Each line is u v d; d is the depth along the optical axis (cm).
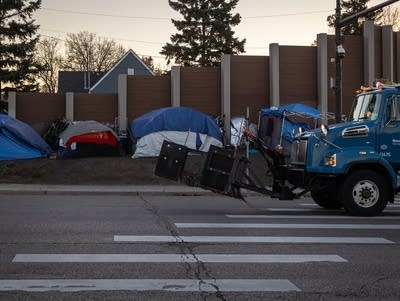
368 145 1327
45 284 685
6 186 2083
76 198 1791
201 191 1970
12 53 4094
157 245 927
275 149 1411
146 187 2098
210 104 3400
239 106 3381
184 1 5681
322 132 1327
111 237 995
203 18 5681
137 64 5997
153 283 694
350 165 1302
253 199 1811
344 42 3472
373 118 1347
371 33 3444
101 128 2673
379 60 3516
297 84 3412
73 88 6575
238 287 679
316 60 3428
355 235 1044
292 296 643
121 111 3341
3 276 721
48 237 991
